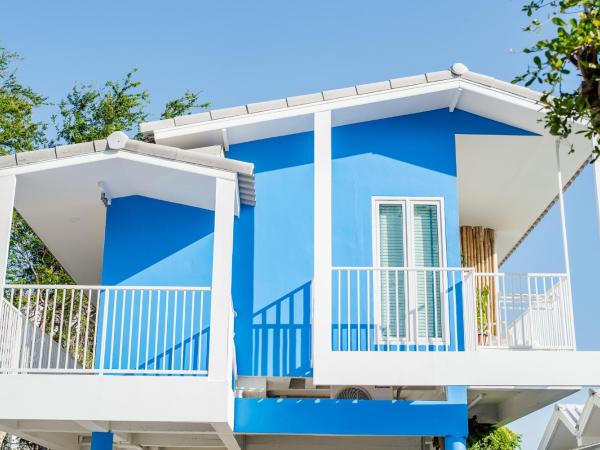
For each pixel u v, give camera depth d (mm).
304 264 11453
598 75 5484
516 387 10164
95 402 9219
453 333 11031
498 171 13156
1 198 9984
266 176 11750
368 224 11570
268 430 10555
